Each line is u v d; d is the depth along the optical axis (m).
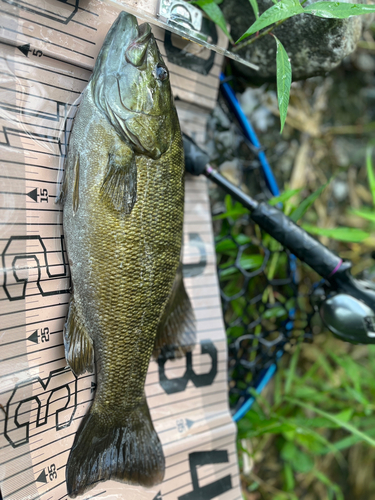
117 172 0.28
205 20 0.38
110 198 0.28
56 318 0.30
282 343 0.50
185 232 0.41
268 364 0.50
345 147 0.69
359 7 0.29
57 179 0.29
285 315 0.54
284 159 0.62
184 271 0.40
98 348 0.30
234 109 0.47
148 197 0.29
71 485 0.30
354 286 0.39
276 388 0.56
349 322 0.38
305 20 0.37
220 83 0.45
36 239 0.28
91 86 0.28
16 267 0.28
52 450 0.29
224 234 0.49
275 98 0.58
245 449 0.49
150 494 0.35
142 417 0.33
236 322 0.51
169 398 0.38
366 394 0.65
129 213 0.29
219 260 0.52
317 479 0.67
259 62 0.42
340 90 0.68
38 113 0.28
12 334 0.28
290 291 0.55
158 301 0.31
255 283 0.54
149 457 0.33
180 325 0.37
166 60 0.36
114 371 0.31
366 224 0.69
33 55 0.28
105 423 0.31
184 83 0.38
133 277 0.29
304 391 0.58
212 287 0.42
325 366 0.59
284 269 0.54
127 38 0.28
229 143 0.50
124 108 0.28
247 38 0.41
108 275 0.29
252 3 0.34
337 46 0.38
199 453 0.39
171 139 0.30
